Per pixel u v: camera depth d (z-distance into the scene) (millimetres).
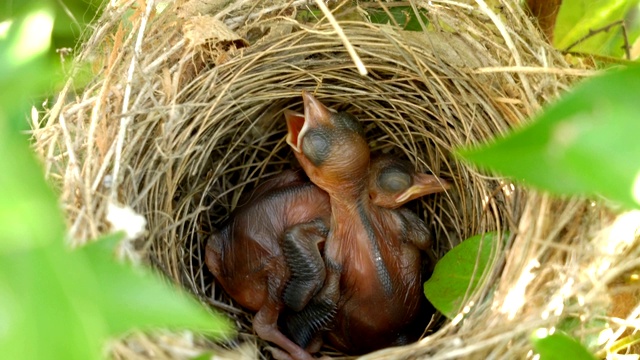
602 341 214
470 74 240
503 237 229
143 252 217
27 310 121
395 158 258
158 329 203
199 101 245
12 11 197
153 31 240
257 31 251
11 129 142
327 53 253
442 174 260
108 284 132
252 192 264
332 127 244
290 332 252
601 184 124
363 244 248
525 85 228
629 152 123
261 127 268
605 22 241
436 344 214
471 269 230
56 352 121
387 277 247
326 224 252
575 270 210
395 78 252
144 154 234
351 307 250
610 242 212
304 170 259
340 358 246
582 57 242
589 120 123
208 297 257
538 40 235
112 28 243
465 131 243
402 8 254
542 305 210
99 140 223
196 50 241
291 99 265
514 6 243
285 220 252
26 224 117
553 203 218
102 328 128
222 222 264
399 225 255
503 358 207
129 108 231
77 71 231
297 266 246
